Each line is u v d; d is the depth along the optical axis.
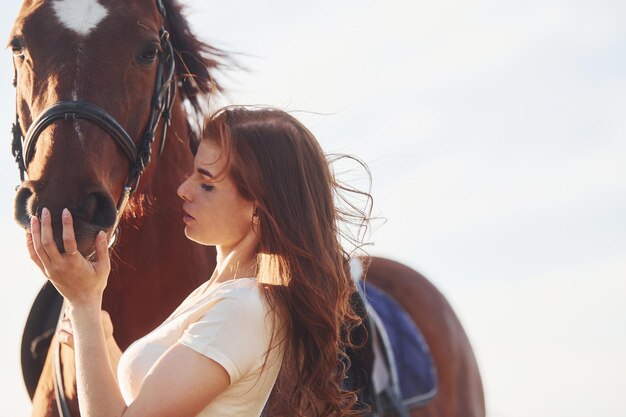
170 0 3.52
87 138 2.75
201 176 2.26
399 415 4.52
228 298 2.10
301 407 2.19
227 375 2.04
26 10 2.98
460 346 5.36
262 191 2.19
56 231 2.51
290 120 2.30
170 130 3.36
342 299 2.26
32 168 2.75
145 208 3.22
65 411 2.98
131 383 2.11
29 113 2.93
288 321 2.15
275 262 2.17
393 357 4.79
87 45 2.88
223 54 3.63
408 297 5.37
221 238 2.27
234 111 2.29
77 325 2.06
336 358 2.20
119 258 3.21
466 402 5.20
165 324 2.21
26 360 3.48
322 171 2.29
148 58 3.04
